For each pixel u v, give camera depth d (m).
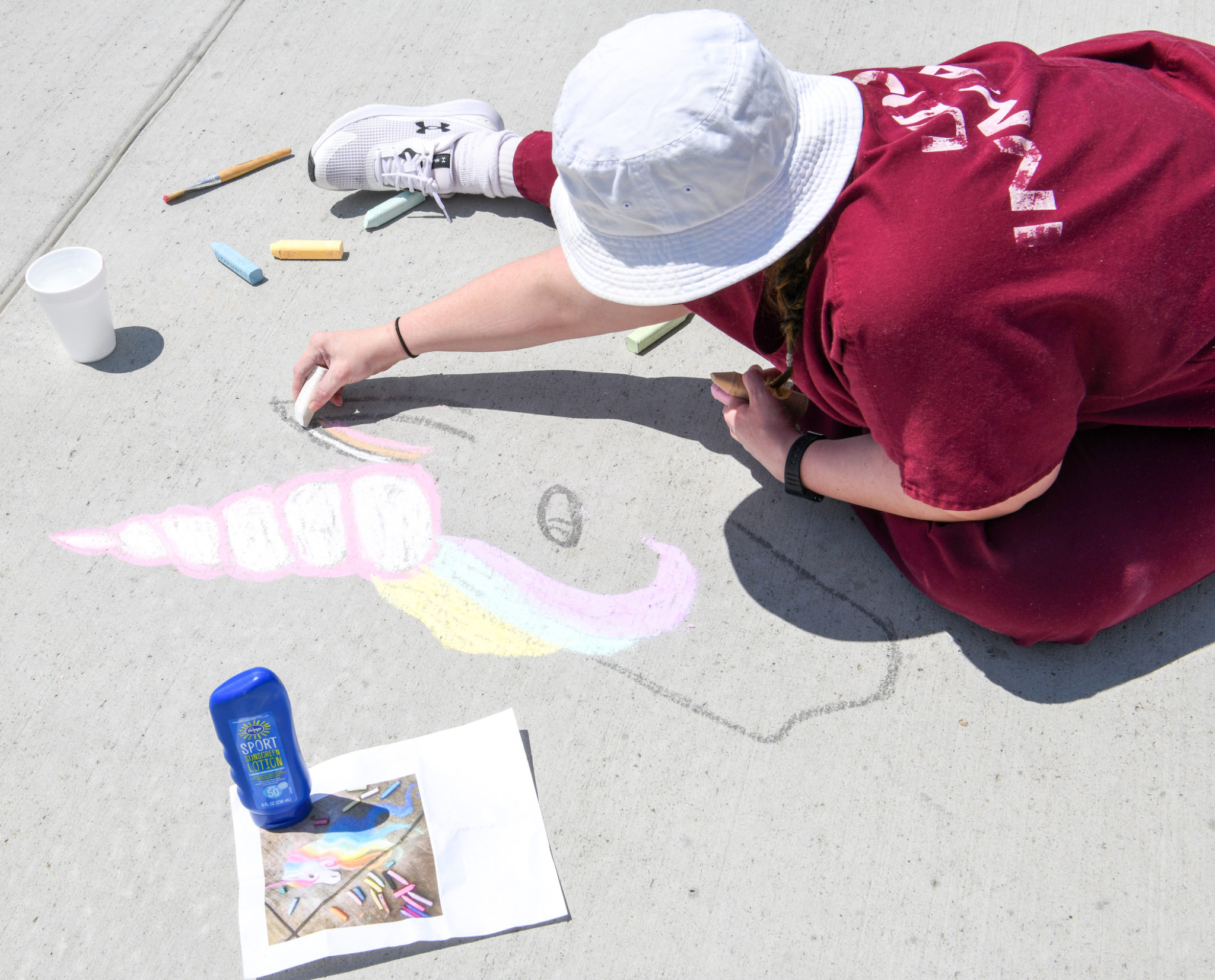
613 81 1.27
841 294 1.34
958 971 1.58
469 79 2.92
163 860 1.71
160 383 2.34
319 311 2.46
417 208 2.68
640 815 1.74
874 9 2.97
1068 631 1.79
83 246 2.61
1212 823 1.70
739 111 1.25
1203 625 1.90
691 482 2.15
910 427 1.41
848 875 1.67
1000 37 2.87
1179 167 1.35
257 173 2.76
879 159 1.35
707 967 1.60
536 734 1.83
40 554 2.09
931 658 1.90
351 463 2.21
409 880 1.64
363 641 1.96
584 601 2.00
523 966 1.59
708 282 1.35
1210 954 1.58
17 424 2.28
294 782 1.64
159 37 3.09
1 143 2.84
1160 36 1.61
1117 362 1.44
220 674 1.92
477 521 2.11
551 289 1.98
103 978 1.60
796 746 1.81
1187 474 1.69
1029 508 1.72
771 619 1.96
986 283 1.29
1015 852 1.68
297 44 3.05
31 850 1.73
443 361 2.37
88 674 1.93
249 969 1.57
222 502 2.15
